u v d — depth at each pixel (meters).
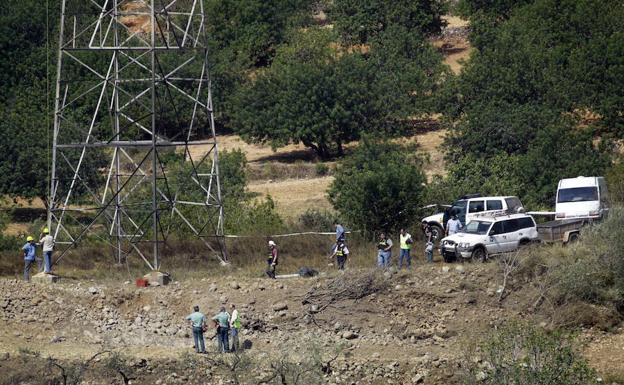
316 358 42.31
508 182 68.12
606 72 91.00
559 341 39.84
